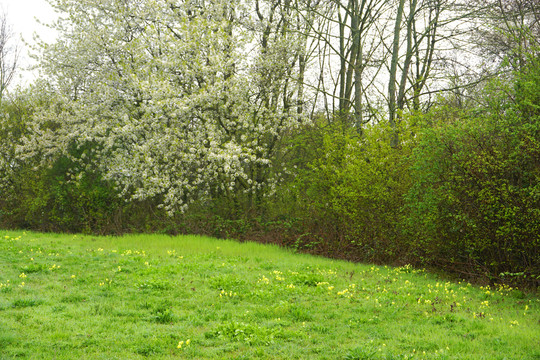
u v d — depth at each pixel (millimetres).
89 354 5930
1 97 26375
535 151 10523
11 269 11359
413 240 14305
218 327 7008
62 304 8242
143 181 19312
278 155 21438
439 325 7641
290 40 20656
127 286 9977
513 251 11461
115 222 22594
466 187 11734
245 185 21266
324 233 17859
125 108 21094
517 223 10867
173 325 7309
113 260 13273
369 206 15797
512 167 11102
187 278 11023
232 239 19594
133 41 19953
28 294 8945
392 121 18375
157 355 5980
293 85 21203
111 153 22609
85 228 22531
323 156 18656
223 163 18734
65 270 11594
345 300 9273
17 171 24656
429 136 12695
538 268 10773
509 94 11805
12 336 6348
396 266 14750
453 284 11461
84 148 23062
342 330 7250
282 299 9273
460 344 6555
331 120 23875
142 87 17828
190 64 19594
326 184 18062
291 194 20062
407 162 15008
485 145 11477
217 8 20094
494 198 11000
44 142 22438
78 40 21078
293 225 19359
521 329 7332
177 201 20781
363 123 19703
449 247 12703
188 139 19781
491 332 7152
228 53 19672
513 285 11172
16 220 24766
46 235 20781
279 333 6840
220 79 19031
